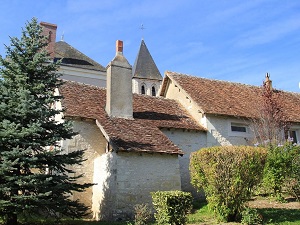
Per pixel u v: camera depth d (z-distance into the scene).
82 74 26.11
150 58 39.81
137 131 13.13
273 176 11.34
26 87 9.69
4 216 9.13
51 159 9.62
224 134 16.11
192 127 15.41
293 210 9.77
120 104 14.10
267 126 16.02
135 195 11.35
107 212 11.41
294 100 21.02
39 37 10.52
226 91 19.09
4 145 9.03
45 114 9.38
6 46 9.91
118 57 14.71
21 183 8.51
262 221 8.53
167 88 19.55
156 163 12.10
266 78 20.89
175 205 8.85
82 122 13.16
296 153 11.54
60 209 9.53
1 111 8.97
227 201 8.80
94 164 13.00
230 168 8.74
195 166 9.34
